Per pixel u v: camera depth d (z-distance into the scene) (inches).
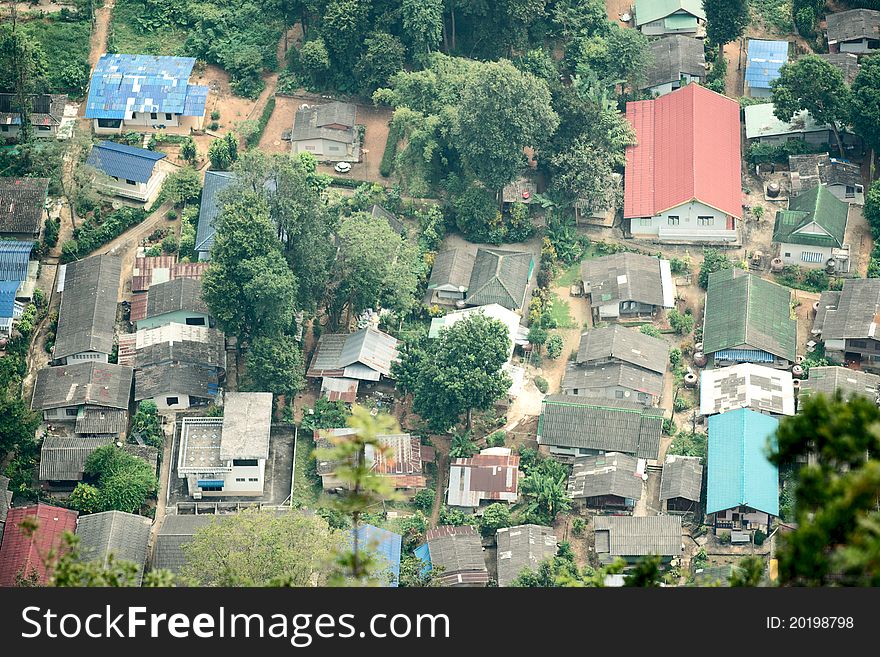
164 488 6889.8
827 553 3191.4
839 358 7455.7
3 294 7431.1
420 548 6624.0
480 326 7003.0
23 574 6171.3
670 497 6825.8
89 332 7362.2
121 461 6756.9
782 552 3230.8
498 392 6968.5
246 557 5915.4
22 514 6481.3
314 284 7357.3
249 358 7121.1
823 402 3314.5
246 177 7347.4
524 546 6579.7
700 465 6948.8
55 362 7347.4
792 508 6697.8
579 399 7204.7
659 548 6579.7
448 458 7150.6
